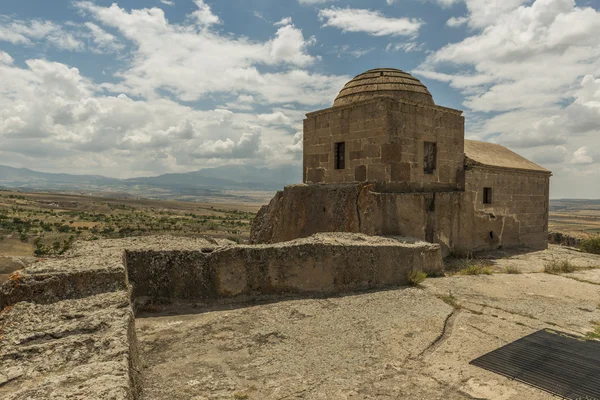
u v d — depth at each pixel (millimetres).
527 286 7551
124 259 5227
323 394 3490
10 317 3480
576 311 6016
